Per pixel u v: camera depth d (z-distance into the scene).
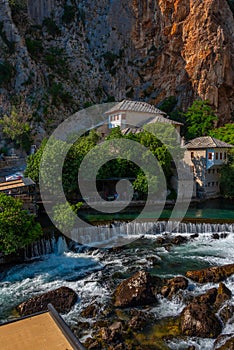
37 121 61.75
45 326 6.93
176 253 21.73
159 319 13.64
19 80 63.56
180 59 71.25
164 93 73.50
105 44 81.12
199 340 12.22
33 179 30.23
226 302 14.38
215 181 39.78
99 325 13.25
